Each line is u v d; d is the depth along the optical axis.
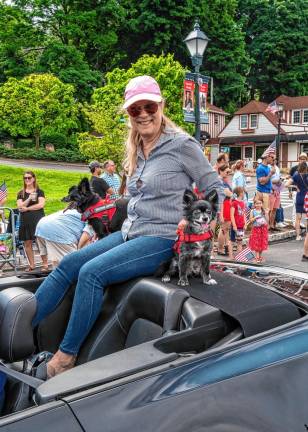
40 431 1.52
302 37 67.62
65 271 2.79
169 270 2.54
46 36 51.62
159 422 1.62
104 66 57.97
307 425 1.83
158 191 2.68
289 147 56.56
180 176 2.71
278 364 1.88
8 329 2.15
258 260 9.09
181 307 2.21
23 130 41.38
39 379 2.09
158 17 54.56
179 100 31.98
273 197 12.34
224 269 3.00
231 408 1.73
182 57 57.47
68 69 47.34
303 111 57.59
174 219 2.66
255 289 2.34
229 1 60.59
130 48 57.78
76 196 5.18
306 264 9.09
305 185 11.51
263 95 71.69
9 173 30.50
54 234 6.46
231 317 2.09
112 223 4.24
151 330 2.32
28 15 51.16
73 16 51.28
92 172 8.02
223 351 1.86
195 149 2.72
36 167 36.91
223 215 9.05
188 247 2.41
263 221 9.02
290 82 68.25
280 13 69.19
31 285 3.06
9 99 40.09
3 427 1.52
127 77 31.20
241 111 57.03
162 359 1.80
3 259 8.49
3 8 50.34
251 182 32.50
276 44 67.31
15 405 2.04
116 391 1.65
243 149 57.81
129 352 1.86
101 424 1.56
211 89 57.78
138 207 2.73
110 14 53.03
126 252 2.56
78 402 1.60
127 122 2.95
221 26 59.12
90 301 2.50
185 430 1.64
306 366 1.92
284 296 2.39
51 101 40.50
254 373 1.82
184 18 54.66
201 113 12.44
